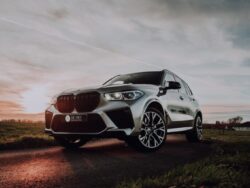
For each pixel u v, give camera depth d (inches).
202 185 114.3
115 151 219.5
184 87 299.9
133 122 198.7
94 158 186.7
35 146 253.3
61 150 227.1
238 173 129.8
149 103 212.5
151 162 174.2
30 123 640.4
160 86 243.3
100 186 123.2
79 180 132.0
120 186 114.0
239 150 207.3
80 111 201.9
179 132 268.2
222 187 112.0
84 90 203.3
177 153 214.1
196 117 308.0
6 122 618.2
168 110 242.2
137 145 207.3
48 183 127.2
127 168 156.3
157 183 113.6
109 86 206.1
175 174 129.5
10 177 137.0
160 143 223.6
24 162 173.0
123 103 197.8
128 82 257.9
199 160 172.6
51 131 216.7
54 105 217.9
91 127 197.2
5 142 244.7
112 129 192.4
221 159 164.1
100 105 196.2
